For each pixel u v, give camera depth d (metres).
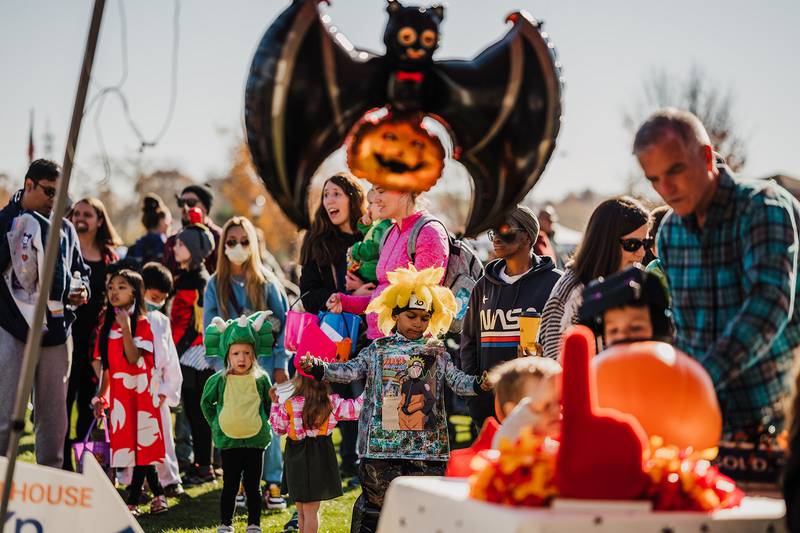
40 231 6.42
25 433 10.64
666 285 3.59
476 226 3.77
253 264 7.38
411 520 3.29
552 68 3.60
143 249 9.84
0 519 3.80
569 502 2.88
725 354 3.32
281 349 7.43
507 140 3.63
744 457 3.52
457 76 3.55
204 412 6.38
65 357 6.66
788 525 2.97
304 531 6.04
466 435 10.28
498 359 5.59
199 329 7.99
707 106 23.81
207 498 7.54
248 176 39.28
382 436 5.12
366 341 6.27
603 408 3.17
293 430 5.95
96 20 3.80
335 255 6.75
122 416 6.87
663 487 2.96
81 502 4.13
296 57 3.42
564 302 4.79
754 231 3.45
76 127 3.82
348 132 3.60
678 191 3.47
